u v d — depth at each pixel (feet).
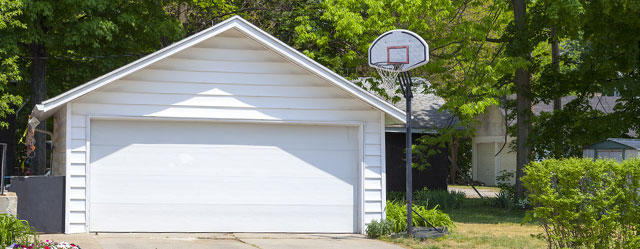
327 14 73.72
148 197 45.03
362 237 45.83
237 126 46.57
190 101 45.42
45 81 81.10
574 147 76.89
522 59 67.36
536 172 38.22
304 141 47.50
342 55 79.56
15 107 104.53
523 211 72.33
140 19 80.02
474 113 71.67
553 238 37.88
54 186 43.27
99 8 72.79
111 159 44.57
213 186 46.01
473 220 62.39
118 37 82.43
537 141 76.23
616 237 37.55
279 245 40.40
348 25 71.51
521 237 46.80
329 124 47.47
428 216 48.93
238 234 45.44
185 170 45.65
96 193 44.19
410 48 45.52
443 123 86.89
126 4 80.23
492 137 133.18
